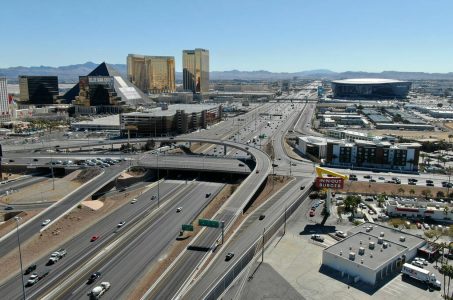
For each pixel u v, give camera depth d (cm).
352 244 16412
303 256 16438
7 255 16262
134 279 14288
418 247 16588
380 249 15962
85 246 17088
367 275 14450
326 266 15650
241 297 13438
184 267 14975
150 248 16838
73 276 14538
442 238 18200
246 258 15712
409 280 14700
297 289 14000
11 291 13538
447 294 13762
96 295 13112
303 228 19325
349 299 13462
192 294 12912
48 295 13312
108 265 15375
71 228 19100
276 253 16675
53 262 15575
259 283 14325
